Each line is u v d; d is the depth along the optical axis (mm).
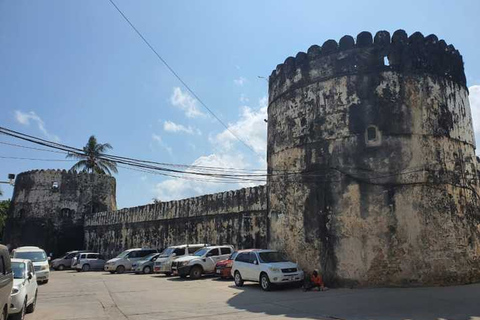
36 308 12133
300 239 16578
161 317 10297
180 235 31344
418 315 9672
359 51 16406
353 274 14805
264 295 14156
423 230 14641
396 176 15055
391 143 15305
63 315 10828
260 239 23656
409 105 15625
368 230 14914
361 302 11766
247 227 24750
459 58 17766
